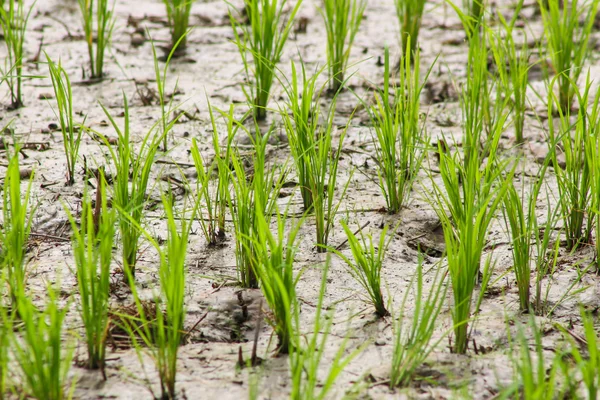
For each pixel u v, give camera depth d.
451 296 3.55
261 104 5.66
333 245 4.07
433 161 5.11
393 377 2.85
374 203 4.55
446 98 6.20
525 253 3.40
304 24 7.71
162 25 7.77
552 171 4.92
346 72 6.66
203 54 7.03
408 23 7.12
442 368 2.98
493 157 3.79
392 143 4.36
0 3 5.91
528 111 5.93
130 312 3.31
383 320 3.35
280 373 2.94
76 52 6.91
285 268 2.97
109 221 3.08
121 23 7.74
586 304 3.50
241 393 2.81
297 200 4.55
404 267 3.87
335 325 3.32
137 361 3.01
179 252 2.78
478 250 3.10
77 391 2.80
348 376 2.93
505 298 3.58
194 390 2.83
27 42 7.03
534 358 3.07
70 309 3.35
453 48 7.34
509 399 2.80
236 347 3.16
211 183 4.68
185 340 3.21
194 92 6.15
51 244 3.97
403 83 4.52
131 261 3.67
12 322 2.97
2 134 5.27
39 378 2.60
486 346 3.17
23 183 4.59
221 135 5.39
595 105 3.99
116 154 5.01
